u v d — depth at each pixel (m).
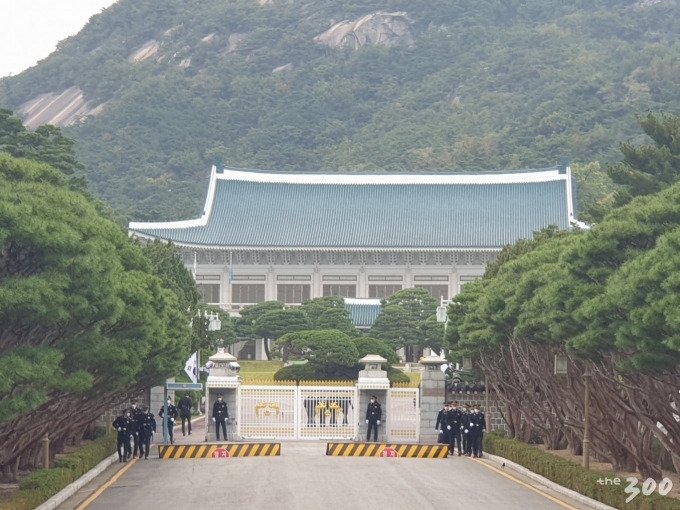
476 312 67.69
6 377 36.38
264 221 191.50
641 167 101.88
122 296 48.03
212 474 52.16
